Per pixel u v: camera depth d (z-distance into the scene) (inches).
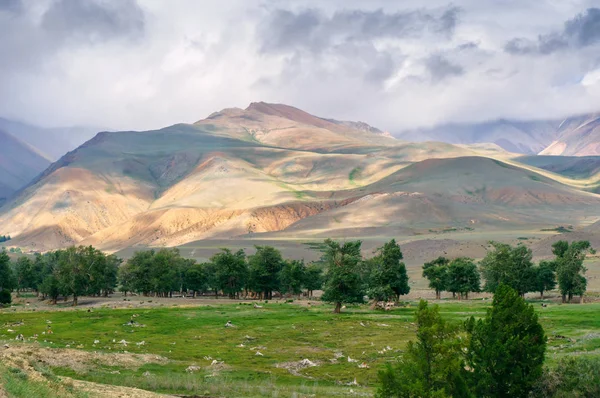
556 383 1721.2
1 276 6190.9
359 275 4928.6
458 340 1638.8
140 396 1530.5
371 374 2444.6
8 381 1238.3
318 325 3895.2
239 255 7583.7
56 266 6520.7
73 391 1417.3
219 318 4190.5
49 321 3860.7
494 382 1774.1
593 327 3462.1
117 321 3924.7
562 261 5629.9
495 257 5964.6
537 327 1825.8
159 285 7150.6
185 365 2459.4
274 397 1827.0
